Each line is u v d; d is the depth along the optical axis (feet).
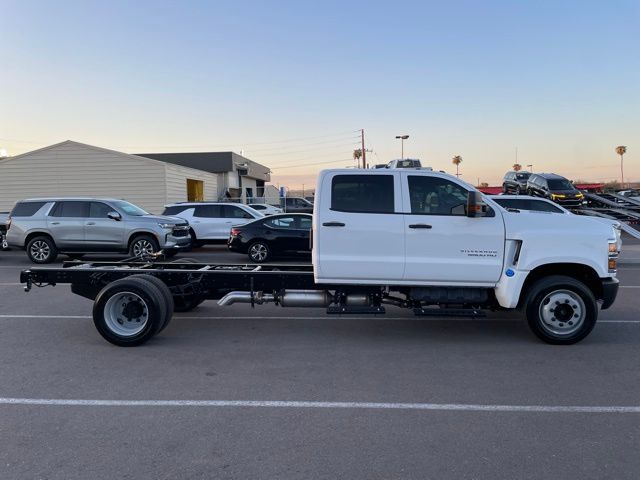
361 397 15.48
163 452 12.12
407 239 20.90
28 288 23.26
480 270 20.80
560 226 20.70
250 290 22.80
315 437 12.86
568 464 11.48
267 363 18.79
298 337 22.47
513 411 14.42
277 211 89.81
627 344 21.08
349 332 23.32
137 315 21.18
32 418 14.05
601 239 20.48
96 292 23.36
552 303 20.65
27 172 88.99
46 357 19.56
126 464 11.57
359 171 21.36
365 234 20.97
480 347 20.79
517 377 17.17
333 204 21.18
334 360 19.12
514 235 20.57
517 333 23.02
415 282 21.12
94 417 14.10
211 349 20.61
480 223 20.77
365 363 18.76
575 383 16.60
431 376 17.31
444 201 21.20
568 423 13.62
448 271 20.86
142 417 14.08
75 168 88.74
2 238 58.90
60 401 15.24
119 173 88.63
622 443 12.48
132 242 47.88
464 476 11.00
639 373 17.54
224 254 57.82
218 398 15.44
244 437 12.87
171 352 20.20
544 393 15.75
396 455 11.93
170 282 23.15
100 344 21.35
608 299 20.70
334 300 22.34
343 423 13.66
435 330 23.66
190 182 114.83
